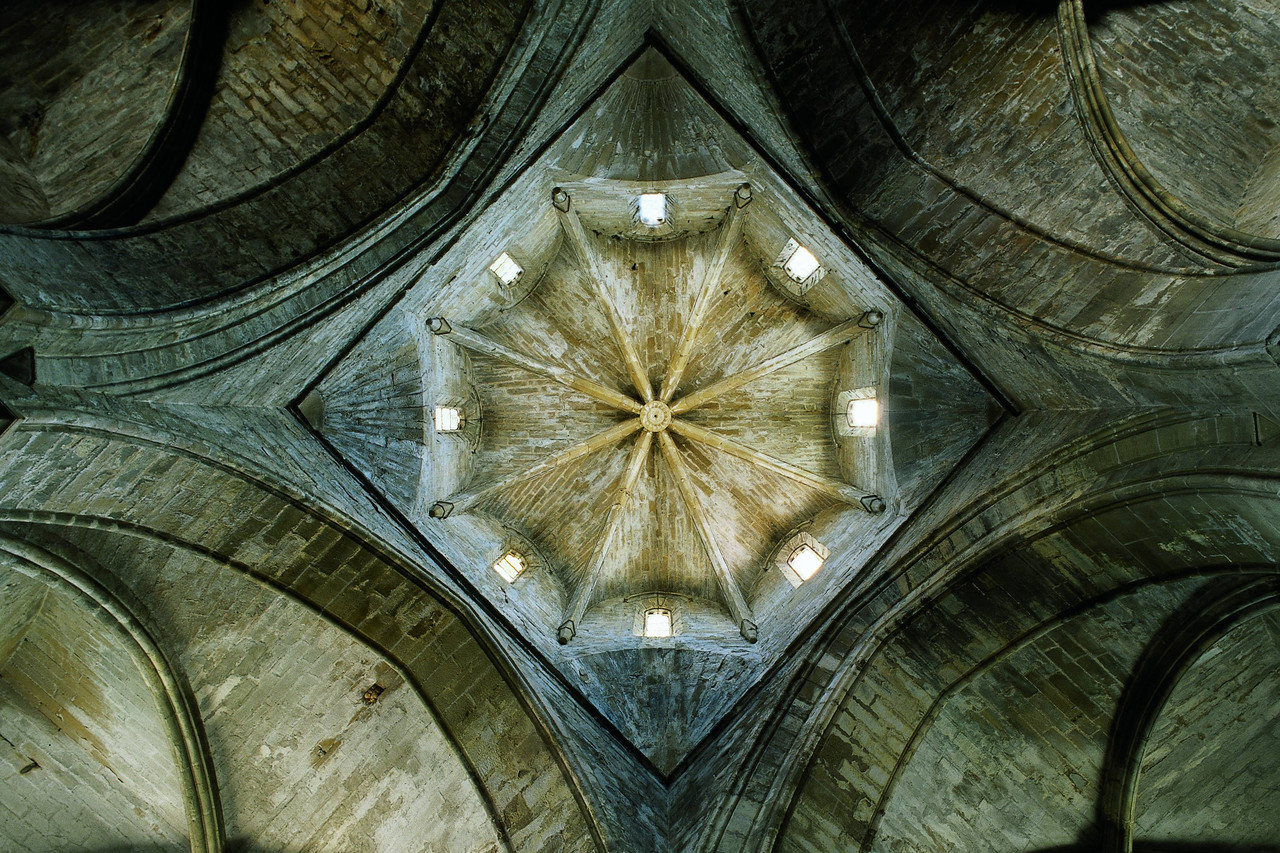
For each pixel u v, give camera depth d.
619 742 9.65
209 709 8.28
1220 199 7.58
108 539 7.38
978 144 8.16
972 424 9.92
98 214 7.19
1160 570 7.81
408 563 8.71
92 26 7.42
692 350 13.42
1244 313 6.59
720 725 9.80
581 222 11.52
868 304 10.63
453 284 10.52
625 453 13.70
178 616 8.04
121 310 6.65
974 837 8.51
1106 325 7.71
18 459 6.00
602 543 12.96
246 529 7.89
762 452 13.20
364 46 8.17
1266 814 8.48
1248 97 7.62
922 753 8.69
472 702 8.59
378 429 10.18
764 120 8.65
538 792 8.18
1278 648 7.94
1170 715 8.29
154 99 7.69
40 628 8.09
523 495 13.01
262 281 7.88
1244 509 6.70
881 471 11.10
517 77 8.41
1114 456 7.72
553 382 13.34
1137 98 7.86
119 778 8.48
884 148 8.48
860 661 9.00
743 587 12.84
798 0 7.78
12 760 8.34
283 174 8.23
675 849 8.20
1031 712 8.71
